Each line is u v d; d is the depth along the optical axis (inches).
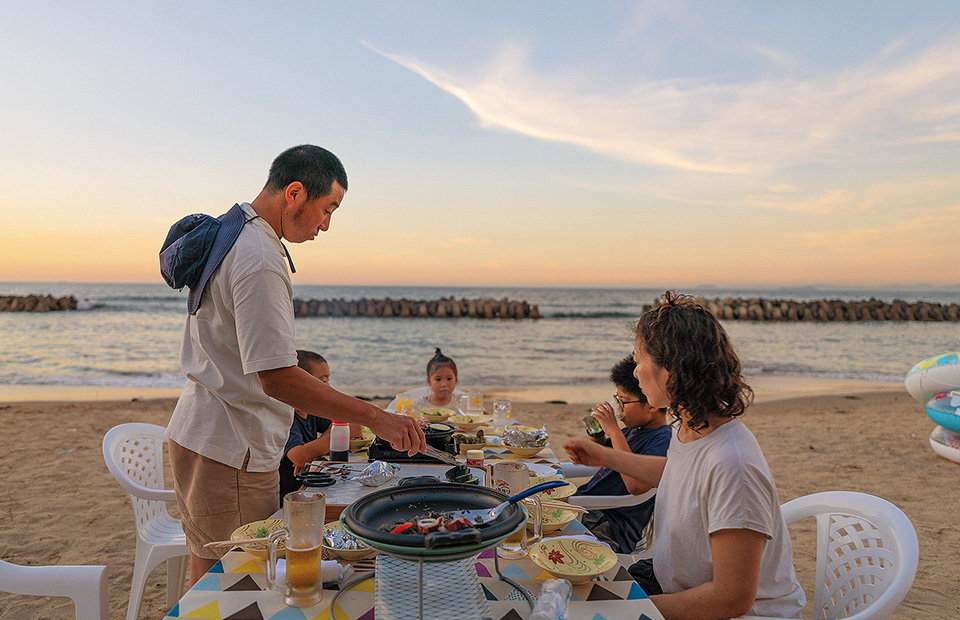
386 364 692.7
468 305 1358.3
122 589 132.3
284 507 49.0
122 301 1651.1
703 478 59.3
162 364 634.2
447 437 99.3
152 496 102.1
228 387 72.9
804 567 150.4
